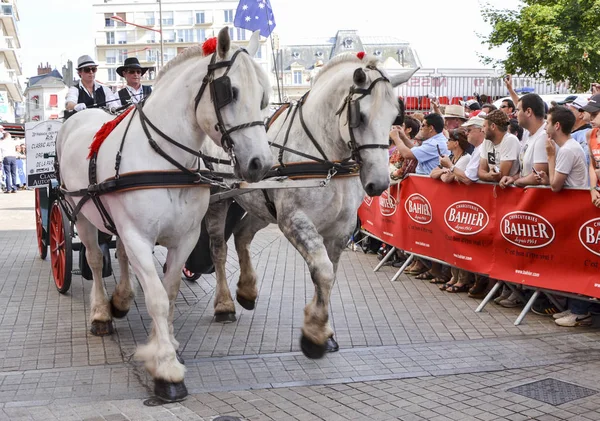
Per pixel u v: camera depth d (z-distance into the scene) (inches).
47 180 281.4
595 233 216.5
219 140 158.7
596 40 773.3
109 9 3924.7
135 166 166.7
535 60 828.0
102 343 213.8
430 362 195.5
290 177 190.2
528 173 245.3
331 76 194.4
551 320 240.4
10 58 2532.0
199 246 247.8
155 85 176.4
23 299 270.5
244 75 154.8
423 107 725.9
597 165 243.3
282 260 354.9
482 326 233.8
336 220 195.8
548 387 173.8
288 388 174.7
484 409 159.6
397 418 154.9
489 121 253.0
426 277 308.8
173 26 3907.5
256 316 246.1
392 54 3302.2
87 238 218.1
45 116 1736.0
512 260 245.8
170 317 184.9
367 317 246.1
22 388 174.2
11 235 442.0
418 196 297.3
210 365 192.9
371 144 175.3
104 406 161.0
